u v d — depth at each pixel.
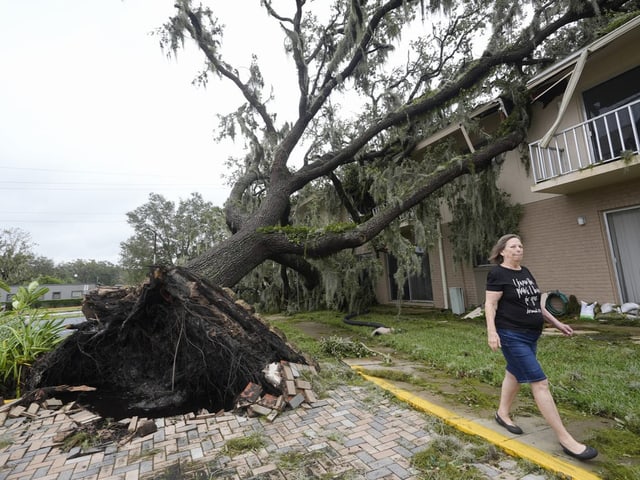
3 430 2.91
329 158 9.61
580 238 7.11
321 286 11.09
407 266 8.02
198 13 8.81
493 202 8.15
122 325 4.23
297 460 2.21
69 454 2.42
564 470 1.91
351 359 4.98
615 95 6.67
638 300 6.30
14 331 4.27
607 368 3.65
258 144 9.98
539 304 2.46
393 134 9.76
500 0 8.39
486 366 3.95
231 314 4.14
